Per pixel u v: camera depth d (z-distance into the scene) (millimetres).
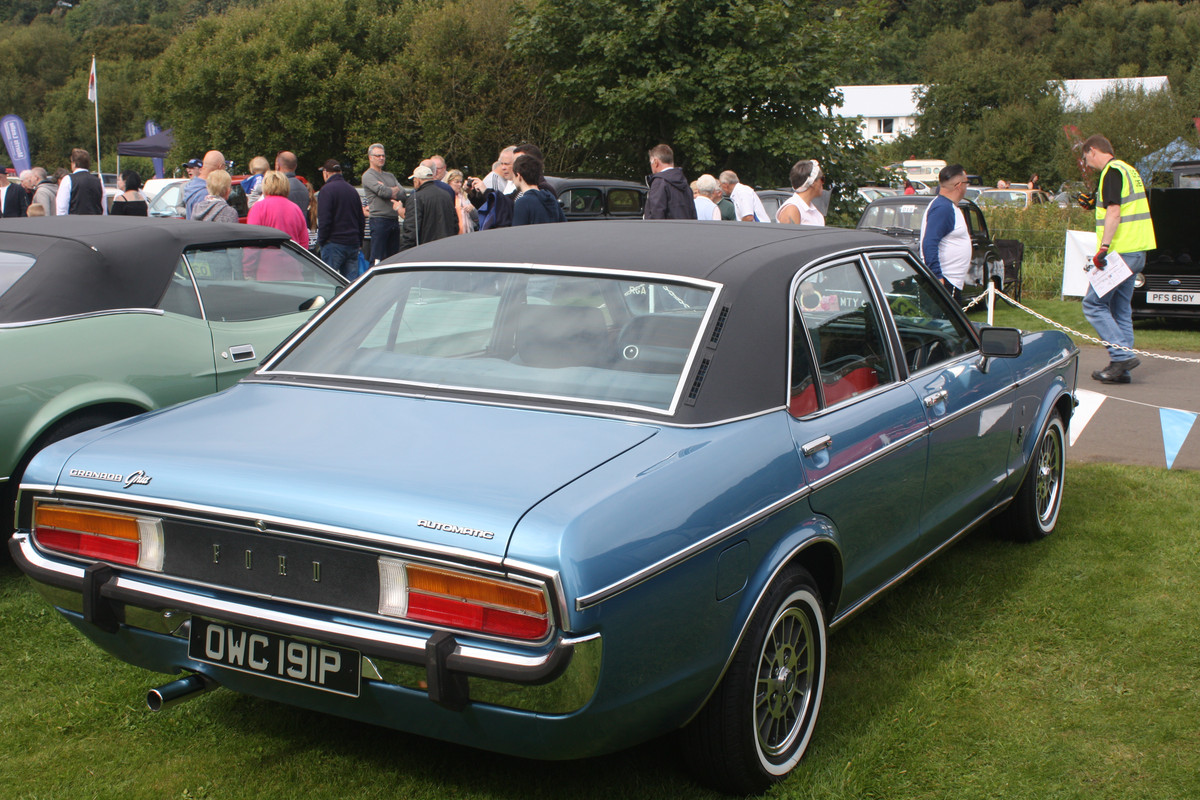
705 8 19859
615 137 20844
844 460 3035
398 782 2832
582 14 20547
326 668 2373
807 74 19969
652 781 2842
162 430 2797
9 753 2967
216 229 5312
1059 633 3850
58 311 4438
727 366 2793
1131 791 2816
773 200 15133
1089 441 6820
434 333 3150
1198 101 30359
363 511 2262
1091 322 8891
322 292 5801
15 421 4227
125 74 79750
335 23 27172
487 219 9148
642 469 2420
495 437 2578
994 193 31688
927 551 3832
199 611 2455
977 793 2807
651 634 2307
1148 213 8547
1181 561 4582
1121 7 82750
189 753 2979
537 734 2229
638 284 3012
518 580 2129
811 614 2934
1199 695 3357
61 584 2641
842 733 3109
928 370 3801
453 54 25266
